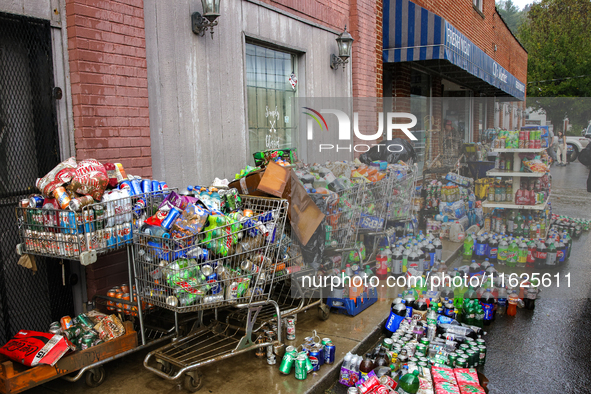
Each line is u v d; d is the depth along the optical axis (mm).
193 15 4625
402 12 8172
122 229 3148
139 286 3312
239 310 4176
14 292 3482
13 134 3402
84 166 3041
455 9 11453
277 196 3732
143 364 3428
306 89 6664
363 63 7812
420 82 10734
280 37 5992
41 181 3066
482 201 7156
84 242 2930
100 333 3201
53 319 3695
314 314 4621
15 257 3490
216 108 5000
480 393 3229
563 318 5000
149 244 3131
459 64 8547
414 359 3646
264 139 6062
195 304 3143
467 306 4750
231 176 5230
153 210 3375
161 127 4363
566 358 4078
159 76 4320
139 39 4020
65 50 3572
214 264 3234
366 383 3100
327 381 3434
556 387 3576
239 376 3395
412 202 6324
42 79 3482
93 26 3635
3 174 3381
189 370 3119
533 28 28203
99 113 3709
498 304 5191
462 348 3916
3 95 3332
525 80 22000
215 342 3514
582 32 25281
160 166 4371
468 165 7465
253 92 5840
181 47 4547
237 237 3275
